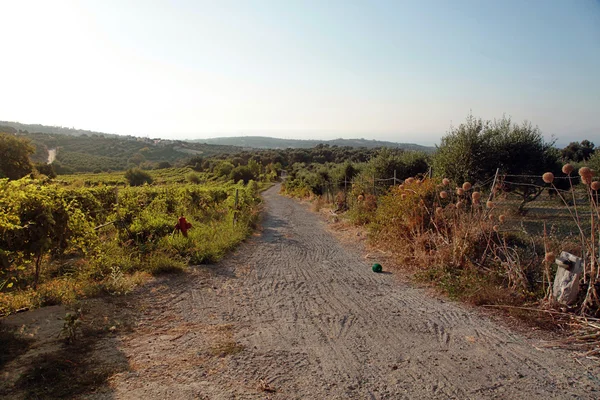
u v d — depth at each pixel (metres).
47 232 4.87
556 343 4.16
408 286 6.64
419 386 3.26
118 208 8.87
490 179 12.67
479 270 6.55
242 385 3.19
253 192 24.81
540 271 5.95
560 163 14.47
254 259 8.96
